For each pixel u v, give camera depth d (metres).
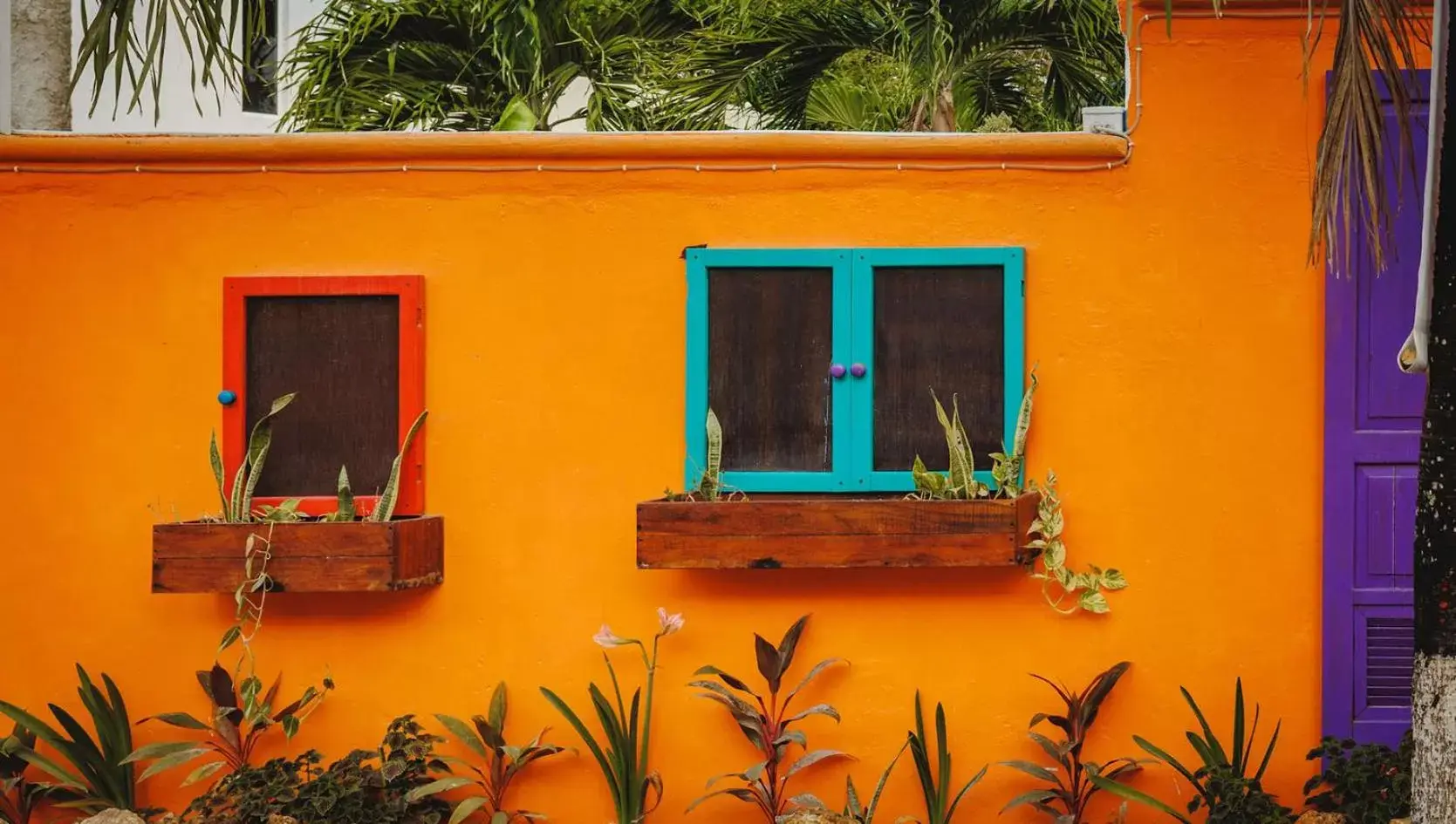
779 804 3.76
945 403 3.79
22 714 3.73
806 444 3.80
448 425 3.88
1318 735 3.76
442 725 3.85
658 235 3.88
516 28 7.21
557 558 3.87
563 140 3.86
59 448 3.91
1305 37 3.28
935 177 3.84
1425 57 3.80
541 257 3.89
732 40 7.26
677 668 3.85
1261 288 3.79
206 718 3.90
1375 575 3.74
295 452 3.88
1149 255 3.81
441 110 7.36
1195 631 3.78
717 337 3.82
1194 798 3.57
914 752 3.65
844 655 3.82
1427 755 2.78
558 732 3.87
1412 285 3.76
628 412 3.87
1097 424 3.80
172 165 3.91
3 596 3.92
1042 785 3.79
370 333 3.87
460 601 3.88
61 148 3.89
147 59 4.38
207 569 3.63
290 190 3.91
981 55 7.45
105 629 3.91
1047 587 3.81
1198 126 3.81
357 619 3.88
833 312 3.79
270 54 9.16
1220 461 3.79
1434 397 2.82
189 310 3.91
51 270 3.92
